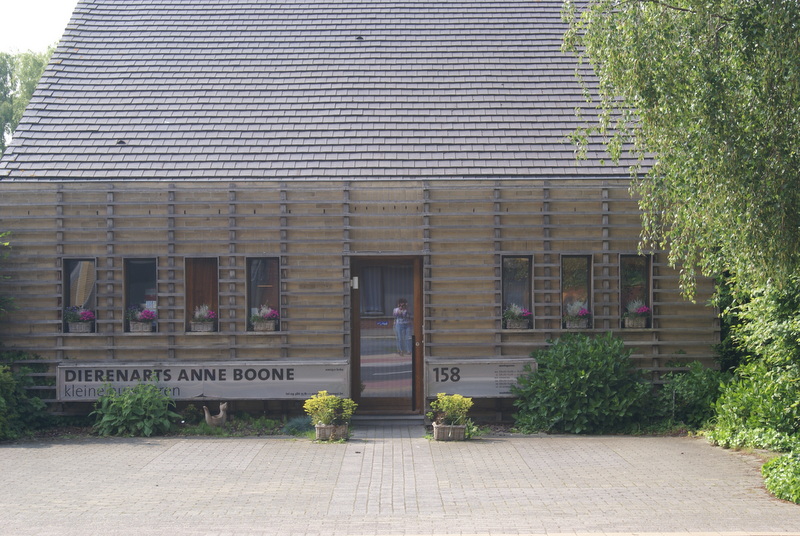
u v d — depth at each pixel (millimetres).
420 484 9516
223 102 15664
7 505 8594
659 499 8734
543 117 15367
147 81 16062
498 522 7840
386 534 7469
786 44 9062
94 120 15188
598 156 14648
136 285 14062
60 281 13727
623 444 11992
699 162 9609
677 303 14008
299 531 7598
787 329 10766
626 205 14023
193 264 13969
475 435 12672
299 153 14656
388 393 14180
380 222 13867
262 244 13836
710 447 11727
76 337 13711
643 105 10016
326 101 15688
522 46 16953
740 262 10297
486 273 13930
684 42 9812
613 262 14000
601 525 7688
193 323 13797
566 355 13312
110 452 11531
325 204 13828
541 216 13953
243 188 13828
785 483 8867
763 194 9016
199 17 17703
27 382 13492
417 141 14883
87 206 13781
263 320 13805
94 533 7551
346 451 11508
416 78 16203
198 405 13820
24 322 13695
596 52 10445
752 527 7586
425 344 13844
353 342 14172
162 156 14539
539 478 9789
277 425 13445
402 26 17516
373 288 14250
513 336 13922
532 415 13211
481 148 14758
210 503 8672
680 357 13992
